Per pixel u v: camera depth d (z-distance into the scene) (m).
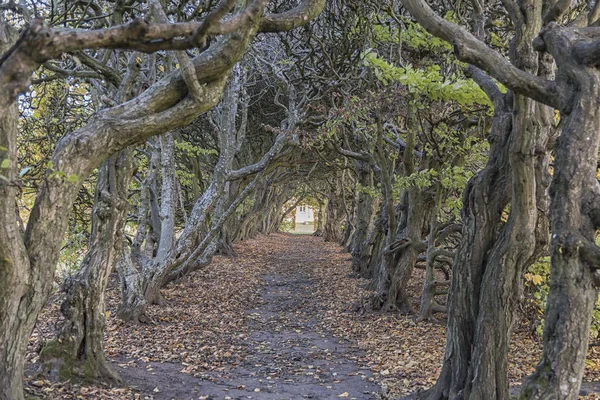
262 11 3.81
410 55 9.40
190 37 2.58
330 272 19.61
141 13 8.99
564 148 3.11
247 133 20.62
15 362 3.75
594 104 3.09
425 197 11.95
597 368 7.54
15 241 3.55
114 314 10.04
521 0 4.29
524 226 4.36
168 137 11.16
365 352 8.64
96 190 6.08
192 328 9.74
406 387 6.60
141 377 6.39
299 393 6.33
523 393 3.14
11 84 2.51
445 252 10.72
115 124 3.88
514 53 4.38
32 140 9.84
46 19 8.00
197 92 3.92
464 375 4.80
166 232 11.41
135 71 6.42
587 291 3.02
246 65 14.28
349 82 12.24
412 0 3.90
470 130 10.62
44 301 3.89
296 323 11.17
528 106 4.02
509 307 4.46
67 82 9.64
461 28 3.74
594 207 3.00
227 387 6.42
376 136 11.56
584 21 4.25
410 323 10.80
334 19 12.08
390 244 12.11
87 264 5.91
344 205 27.66
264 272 20.11
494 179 4.77
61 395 5.15
